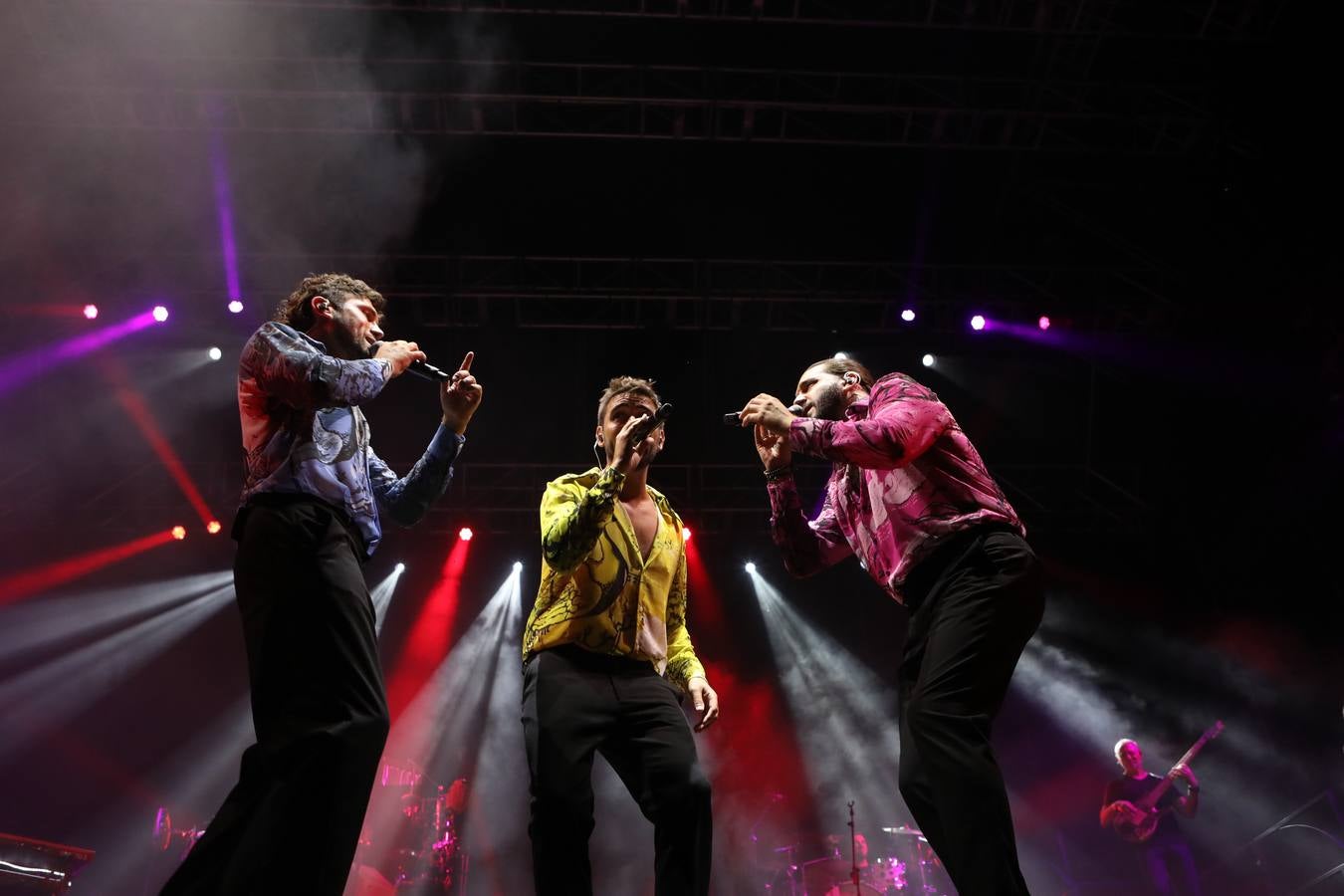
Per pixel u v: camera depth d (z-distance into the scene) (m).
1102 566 13.22
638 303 11.76
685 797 2.68
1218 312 11.50
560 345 13.25
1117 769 12.62
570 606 2.85
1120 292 11.93
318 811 2.04
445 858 8.29
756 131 10.98
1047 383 13.42
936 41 10.39
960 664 2.35
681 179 11.75
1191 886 7.38
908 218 12.18
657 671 2.93
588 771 2.69
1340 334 10.78
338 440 2.40
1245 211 11.22
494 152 11.24
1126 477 13.11
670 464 12.93
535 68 10.29
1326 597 11.82
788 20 9.60
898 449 2.46
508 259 11.48
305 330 2.58
